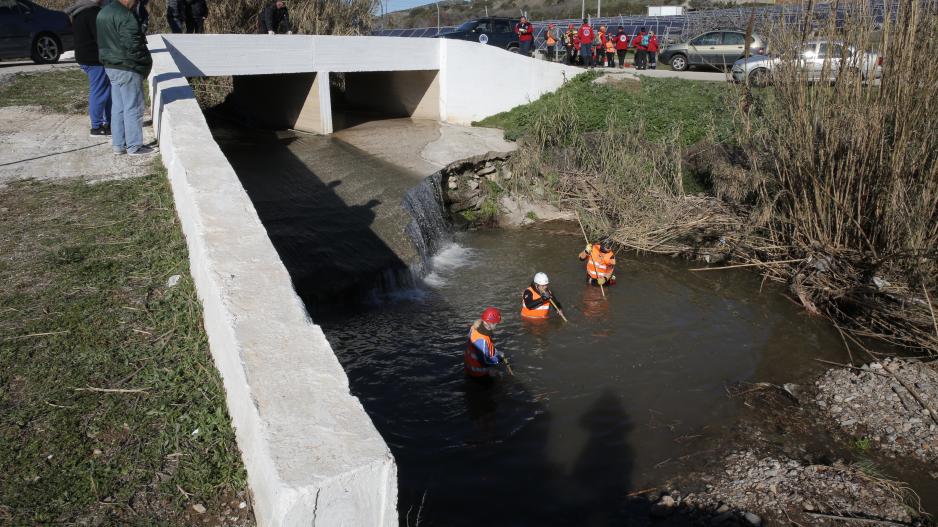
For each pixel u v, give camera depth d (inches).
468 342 310.3
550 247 488.1
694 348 339.9
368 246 388.2
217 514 120.0
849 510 221.9
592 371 316.2
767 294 409.4
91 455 132.6
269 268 164.7
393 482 105.1
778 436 266.4
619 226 510.9
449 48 626.2
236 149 508.1
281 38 517.0
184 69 470.0
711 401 292.5
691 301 398.3
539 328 358.3
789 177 414.0
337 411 114.3
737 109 470.0
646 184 542.9
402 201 437.1
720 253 466.6
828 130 374.6
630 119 630.5
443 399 290.8
